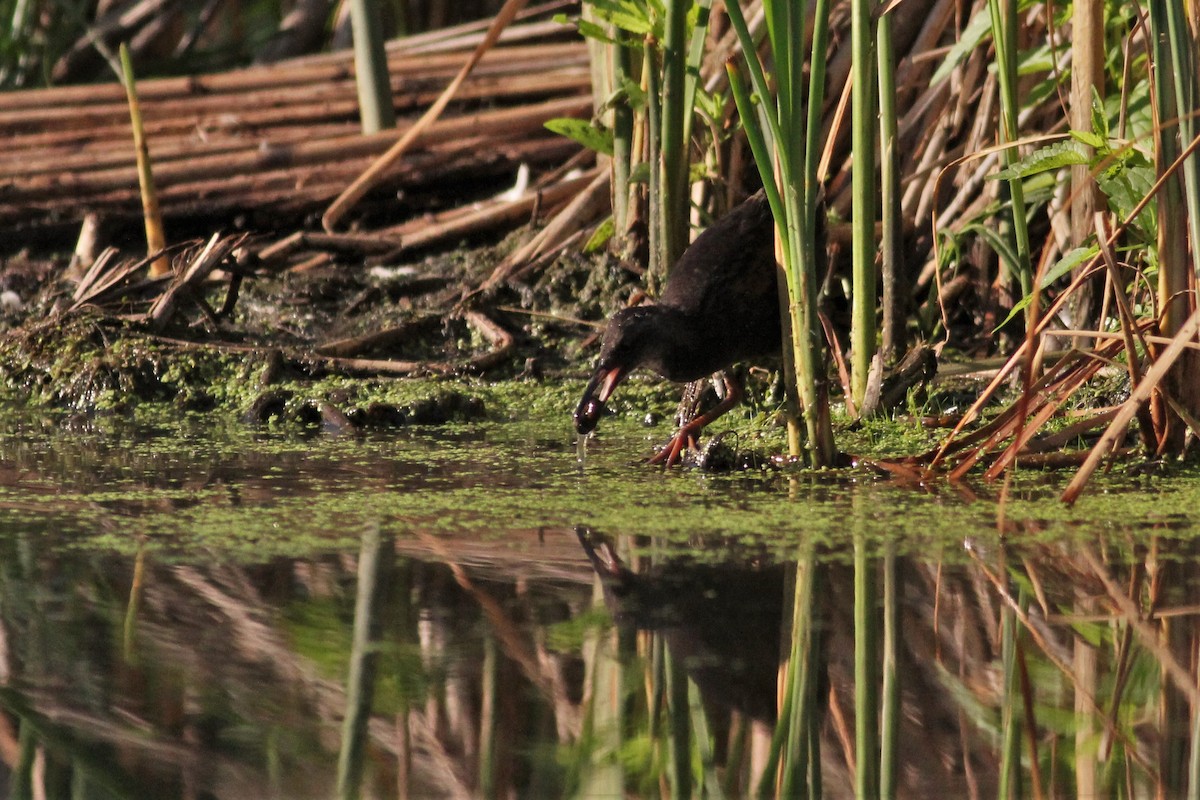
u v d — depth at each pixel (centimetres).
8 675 480
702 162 1170
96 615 545
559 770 419
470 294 1177
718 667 496
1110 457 790
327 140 1400
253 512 718
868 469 812
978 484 776
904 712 462
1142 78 1002
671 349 889
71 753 423
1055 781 416
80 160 1409
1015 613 548
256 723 446
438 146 1401
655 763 423
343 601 563
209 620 539
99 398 1073
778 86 736
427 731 441
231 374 1093
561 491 769
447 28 1858
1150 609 550
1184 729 448
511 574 602
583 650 509
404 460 863
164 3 1942
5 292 1243
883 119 941
